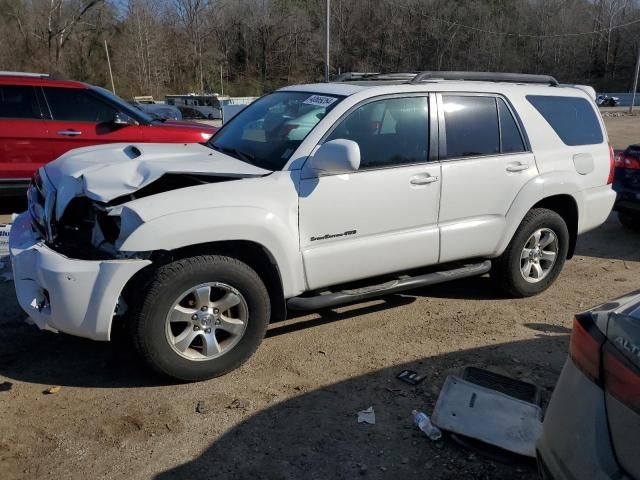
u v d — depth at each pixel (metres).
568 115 5.21
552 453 2.29
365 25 79.38
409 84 4.38
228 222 3.46
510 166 4.70
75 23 65.12
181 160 3.91
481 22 76.62
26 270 3.55
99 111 7.53
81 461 2.96
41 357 3.95
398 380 3.77
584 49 79.69
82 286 3.30
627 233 7.77
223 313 3.67
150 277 3.41
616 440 2.04
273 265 3.74
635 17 77.88
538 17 78.00
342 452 3.08
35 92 7.20
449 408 3.32
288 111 4.39
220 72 78.38
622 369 2.07
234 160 4.02
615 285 5.66
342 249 4.00
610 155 5.45
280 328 4.48
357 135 4.06
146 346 3.43
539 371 3.92
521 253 4.96
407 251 4.30
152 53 70.88
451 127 4.46
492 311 4.89
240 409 3.42
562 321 4.74
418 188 4.25
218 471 2.92
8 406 3.39
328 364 3.96
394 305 4.97
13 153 7.09
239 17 81.62
